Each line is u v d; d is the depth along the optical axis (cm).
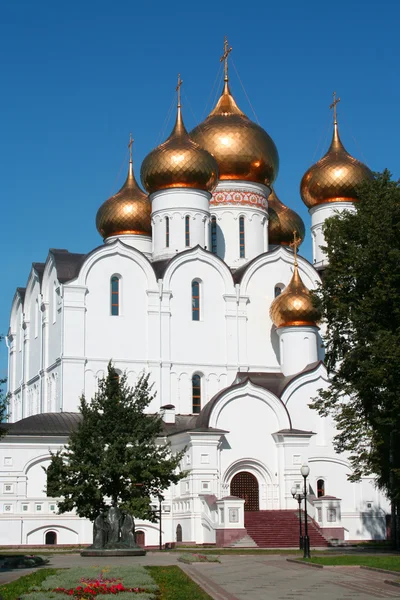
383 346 4056
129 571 3055
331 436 6475
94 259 6625
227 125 7769
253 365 6931
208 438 5844
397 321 4331
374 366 4212
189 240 7206
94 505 4628
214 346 6862
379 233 4406
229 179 7706
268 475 6116
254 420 6144
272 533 5584
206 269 6962
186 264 6906
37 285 7488
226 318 6938
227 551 4938
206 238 7288
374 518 6406
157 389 6625
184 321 6812
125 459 4625
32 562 3728
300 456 6138
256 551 4938
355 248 4497
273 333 7062
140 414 4803
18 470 5806
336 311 4647
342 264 4656
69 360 6412
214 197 7700
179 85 7550
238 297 7000
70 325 6475
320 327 7181
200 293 6925
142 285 6744
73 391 6384
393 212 4466
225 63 8288
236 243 7644
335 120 8156
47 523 5781
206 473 5794
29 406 7500
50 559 4159
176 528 5938
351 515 6369
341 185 7825
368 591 2658
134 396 4978
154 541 5938
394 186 4669
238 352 6912
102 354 6531
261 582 2984
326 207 7894
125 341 6612
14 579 3058
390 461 4481
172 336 6756
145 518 4575
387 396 4162
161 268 6975
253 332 7006
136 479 4625
